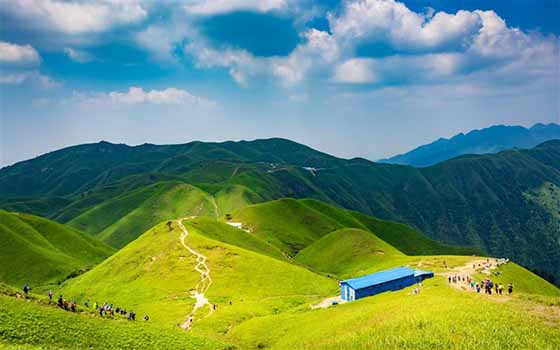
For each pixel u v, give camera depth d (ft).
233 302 377.71
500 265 436.35
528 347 151.64
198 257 476.13
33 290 550.36
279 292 415.64
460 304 196.85
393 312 207.72
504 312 180.45
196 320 325.01
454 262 473.26
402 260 542.98
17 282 592.19
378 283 344.28
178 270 450.30
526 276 422.41
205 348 214.69
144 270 471.62
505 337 159.12
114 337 199.72
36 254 649.20
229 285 418.51
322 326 231.09
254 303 365.20
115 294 434.30
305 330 239.30
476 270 406.82
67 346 178.81
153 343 204.33
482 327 168.66
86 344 185.88
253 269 457.68
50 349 169.58
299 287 430.20
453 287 273.13
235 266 458.91
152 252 506.48
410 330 179.52
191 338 224.53
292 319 274.77
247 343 251.19
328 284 452.35
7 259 629.10
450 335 167.22
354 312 236.63
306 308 328.90
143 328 220.84
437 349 160.04
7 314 187.21
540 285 408.67
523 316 176.14
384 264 542.98
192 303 370.53
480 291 253.85
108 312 245.86
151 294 409.49
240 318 320.29
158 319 334.03
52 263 643.04
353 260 622.13
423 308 201.36
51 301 225.35
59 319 199.52
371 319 208.44
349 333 196.34
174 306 365.81
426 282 327.26
